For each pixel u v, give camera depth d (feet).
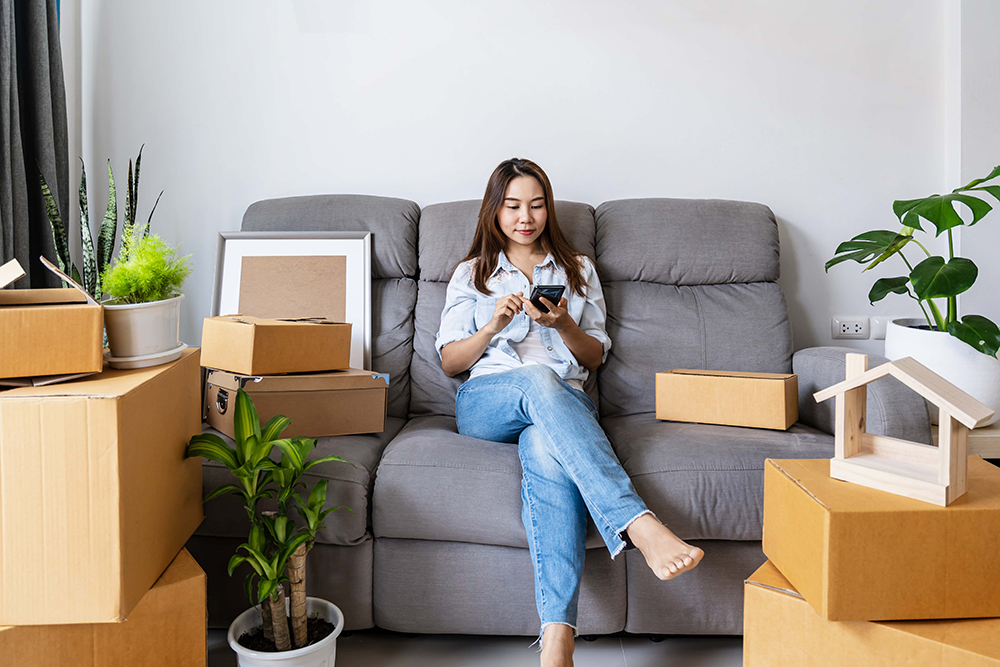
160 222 7.28
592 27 7.03
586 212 6.63
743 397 5.14
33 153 6.55
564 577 4.06
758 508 4.41
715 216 6.54
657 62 7.04
